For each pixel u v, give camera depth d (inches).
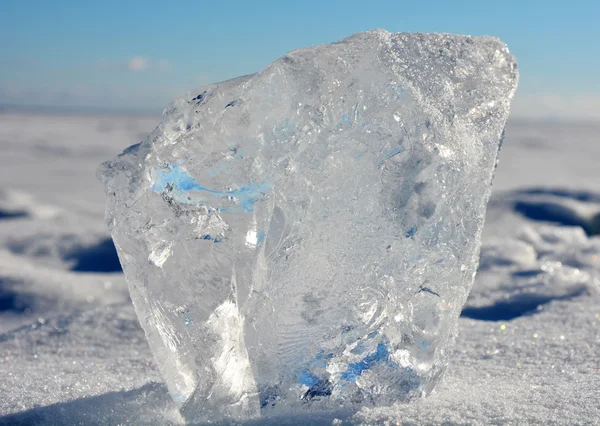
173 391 40.8
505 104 42.2
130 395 42.7
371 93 40.5
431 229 40.5
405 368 40.4
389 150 40.4
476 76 41.8
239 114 40.0
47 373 46.8
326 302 40.3
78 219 122.8
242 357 40.0
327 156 40.3
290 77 40.2
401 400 40.4
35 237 102.7
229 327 40.1
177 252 40.3
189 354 40.3
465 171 40.9
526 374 45.3
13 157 344.5
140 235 40.4
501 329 53.9
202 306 40.2
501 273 74.0
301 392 39.8
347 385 40.1
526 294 63.2
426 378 40.7
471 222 41.6
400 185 40.4
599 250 85.3
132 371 47.4
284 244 40.2
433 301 40.9
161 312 40.5
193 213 40.1
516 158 378.6
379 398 40.2
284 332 40.1
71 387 44.1
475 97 41.6
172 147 40.3
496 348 50.1
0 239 101.0
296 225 40.3
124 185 40.6
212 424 39.3
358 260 40.4
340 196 40.4
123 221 40.5
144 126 959.6
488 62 42.1
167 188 40.1
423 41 42.1
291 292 40.2
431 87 41.0
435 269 40.8
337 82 40.4
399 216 40.4
